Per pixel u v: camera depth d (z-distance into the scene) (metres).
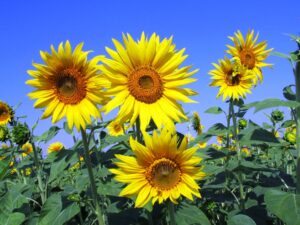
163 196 0.80
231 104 1.26
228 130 1.20
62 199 0.95
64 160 0.91
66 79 0.89
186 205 0.93
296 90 1.00
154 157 0.81
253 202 1.17
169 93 0.91
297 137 0.99
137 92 0.90
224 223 1.21
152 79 0.90
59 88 0.90
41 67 0.88
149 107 0.90
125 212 1.03
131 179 0.81
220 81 1.30
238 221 0.88
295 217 0.83
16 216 1.03
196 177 0.81
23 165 1.41
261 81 1.50
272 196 0.89
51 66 0.88
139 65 0.91
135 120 0.94
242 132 1.19
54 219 0.93
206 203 1.17
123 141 1.07
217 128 1.22
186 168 0.81
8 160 1.14
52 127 1.13
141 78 0.90
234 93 1.26
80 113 0.89
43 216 0.94
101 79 0.89
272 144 1.07
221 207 1.30
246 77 1.29
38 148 1.60
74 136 1.18
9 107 1.57
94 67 0.89
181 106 0.92
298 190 1.00
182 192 0.80
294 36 0.98
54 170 0.90
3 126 1.56
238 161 1.13
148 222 1.01
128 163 0.81
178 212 0.91
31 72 0.89
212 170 1.12
